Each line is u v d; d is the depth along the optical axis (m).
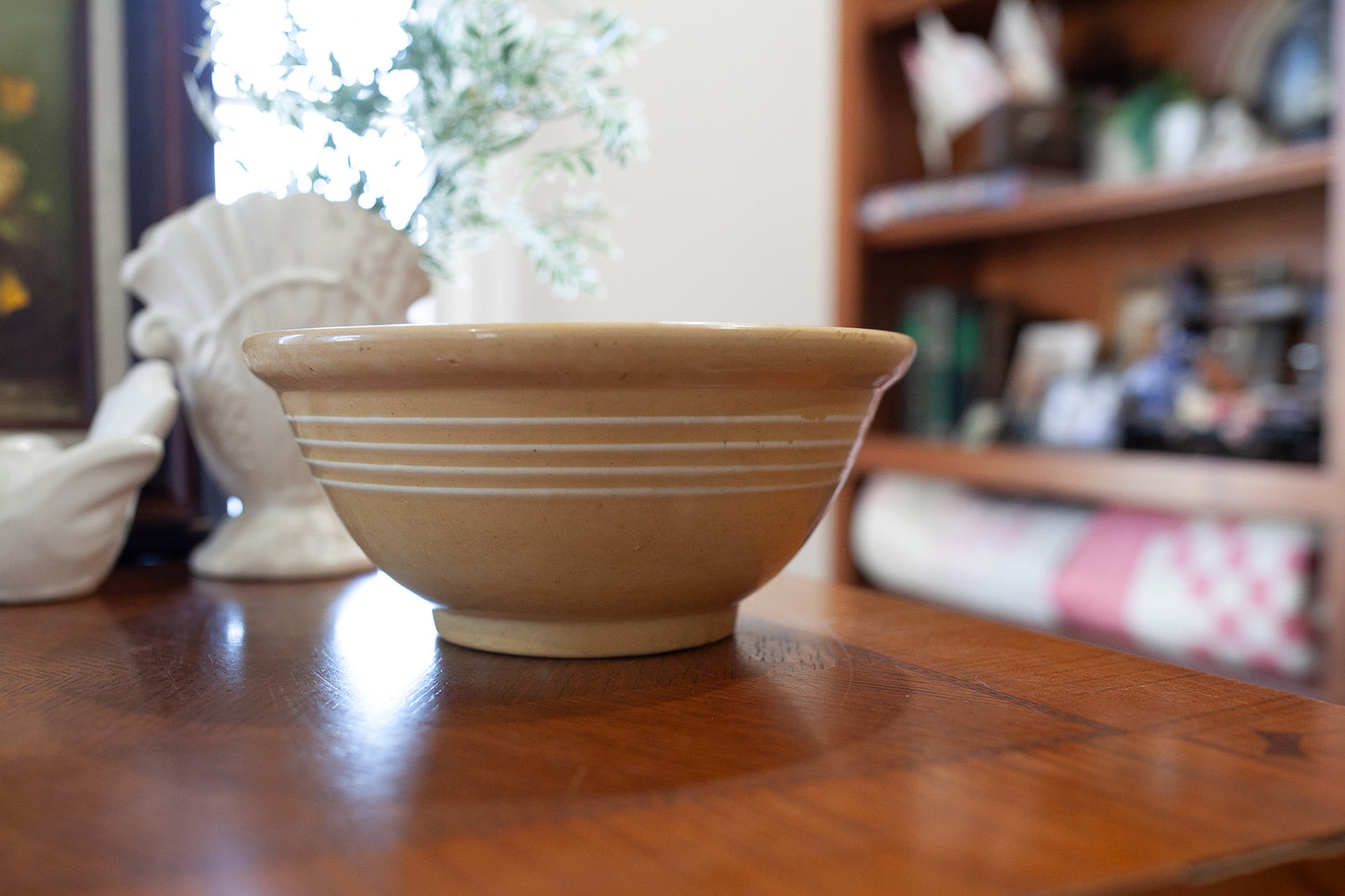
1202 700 0.42
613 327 0.39
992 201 1.58
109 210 0.85
